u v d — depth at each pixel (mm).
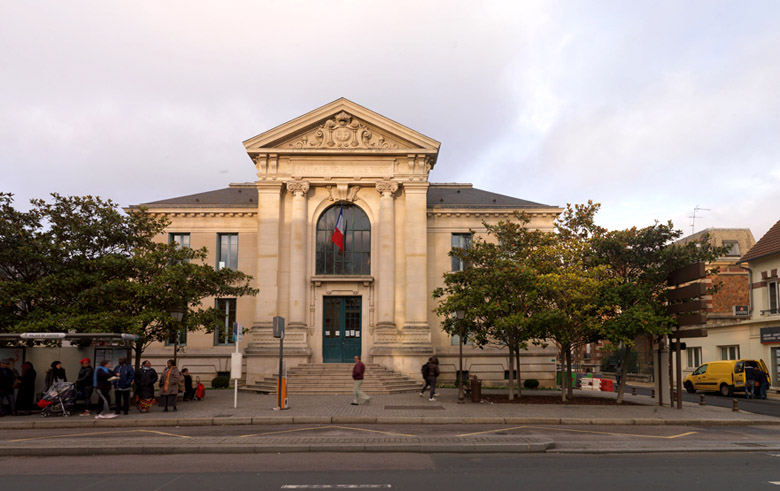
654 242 22594
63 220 22422
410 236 31031
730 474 9969
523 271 21797
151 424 16797
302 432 14867
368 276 31031
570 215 23797
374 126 31656
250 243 33719
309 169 31562
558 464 10922
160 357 32219
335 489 8773
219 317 25234
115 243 23453
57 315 21125
